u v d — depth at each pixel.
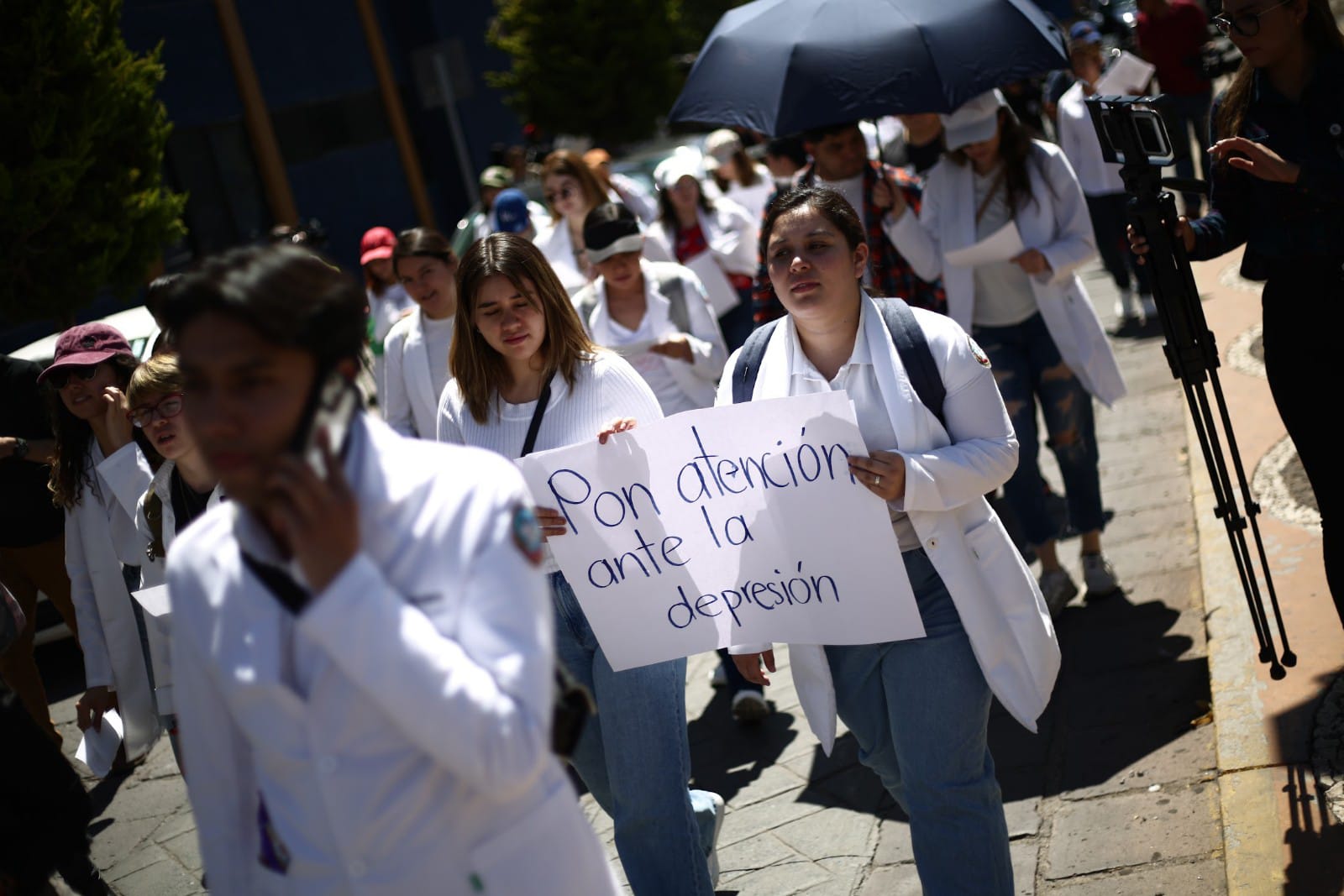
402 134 20.69
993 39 5.20
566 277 7.20
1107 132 3.32
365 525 1.67
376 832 1.68
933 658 2.88
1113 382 5.18
